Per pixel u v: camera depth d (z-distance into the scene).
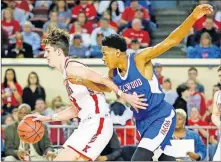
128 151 9.21
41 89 13.27
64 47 7.26
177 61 13.91
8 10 14.82
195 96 12.87
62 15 15.38
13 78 13.42
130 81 7.06
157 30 16.00
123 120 11.74
